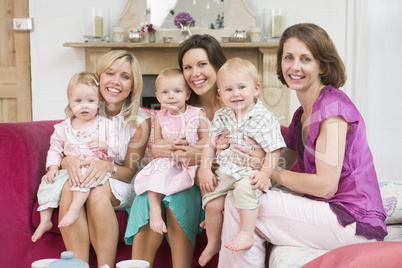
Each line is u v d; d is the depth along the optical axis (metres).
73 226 1.72
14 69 4.02
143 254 1.71
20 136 1.91
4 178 1.90
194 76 1.90
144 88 3.92
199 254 1.84
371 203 1.50
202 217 1.83
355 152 1.53
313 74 1.61
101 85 1.94
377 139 3.69
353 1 3.73
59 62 4.01
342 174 1.53
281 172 1.59
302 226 1.50
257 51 3.77
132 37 3.79
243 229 1.53
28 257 1.89
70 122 1.97
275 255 1.48
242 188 1.54
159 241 1.72
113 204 1.81
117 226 1.77
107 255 1.74
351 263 1.11
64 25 3.99
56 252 1.87
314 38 1.57
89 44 3.76
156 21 3.87
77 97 1.93
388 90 3.67
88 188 1.74
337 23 3.78
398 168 3.66
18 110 4.05
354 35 3.75
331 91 1.57
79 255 1.73
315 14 3.81
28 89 4.03
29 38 4.00
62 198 1.77
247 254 1.56
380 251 1.14
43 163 2.00
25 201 1.88
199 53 1.90
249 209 1.53
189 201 1.75
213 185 1.67
